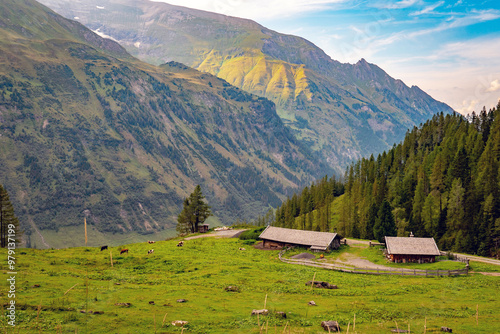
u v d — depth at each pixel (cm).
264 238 11562
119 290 5400
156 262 8381
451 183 15388
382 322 4431
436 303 5525
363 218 15350
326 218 16950
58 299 4466
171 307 4594
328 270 8544
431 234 13625
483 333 4078
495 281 7431
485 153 15100
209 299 5141
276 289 6047
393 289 6544
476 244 12175
